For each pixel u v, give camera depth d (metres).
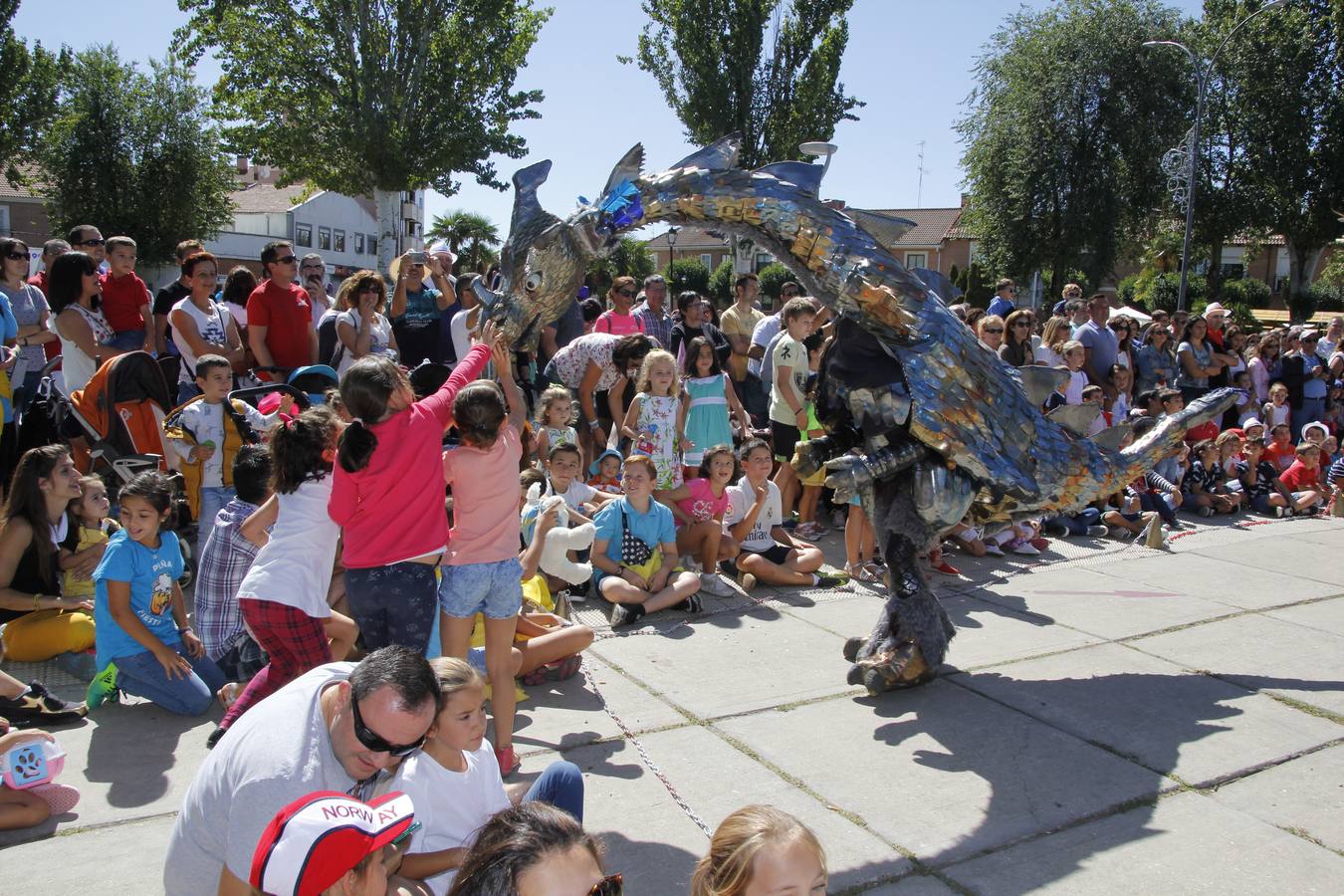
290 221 38.56
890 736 4.16
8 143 29.14
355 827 1.71
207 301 6.83
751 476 6.26
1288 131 30.78
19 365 6.82
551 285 4.14
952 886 3.06
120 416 6.00
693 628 5.52
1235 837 3.37
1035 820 3.47
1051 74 27.02
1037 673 4.92
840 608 5.92
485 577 3.66
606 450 7.01
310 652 3.81
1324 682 4.81
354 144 21.91
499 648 3.76
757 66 27.75
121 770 3.74
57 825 3.33
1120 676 4.88
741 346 8.88
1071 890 3.04
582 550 5.70
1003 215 28.31
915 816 3.49
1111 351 9.33
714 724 4.25
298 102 22.22
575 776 2.71
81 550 5.09
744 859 1.86
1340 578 6.73
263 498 4.57
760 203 4.26
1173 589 6.45
